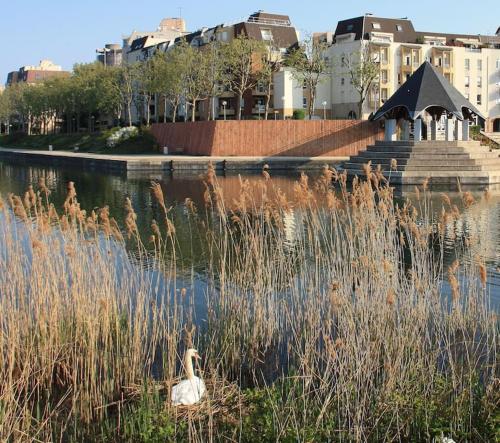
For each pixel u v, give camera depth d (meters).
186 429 6.90
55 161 54.94
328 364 7.31
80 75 69.69
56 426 7.20
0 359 8.02
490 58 70.06
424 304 9.20
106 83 62.06
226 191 30.83
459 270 13.61
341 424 6.86
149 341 9.26
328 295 10.01
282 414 6.97
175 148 53.88
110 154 55.62
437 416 6.91
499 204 25.19
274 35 68.25
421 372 7.54
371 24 67.81
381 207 10.41
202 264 14.20
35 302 9.04
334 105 66.88
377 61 64.25
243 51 55.06
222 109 67.06
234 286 10.35
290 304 10.67
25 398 7.21
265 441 6.62
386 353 7.77
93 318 8.73
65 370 8.18
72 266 9.39
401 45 65.44
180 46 58.06
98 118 84.25
